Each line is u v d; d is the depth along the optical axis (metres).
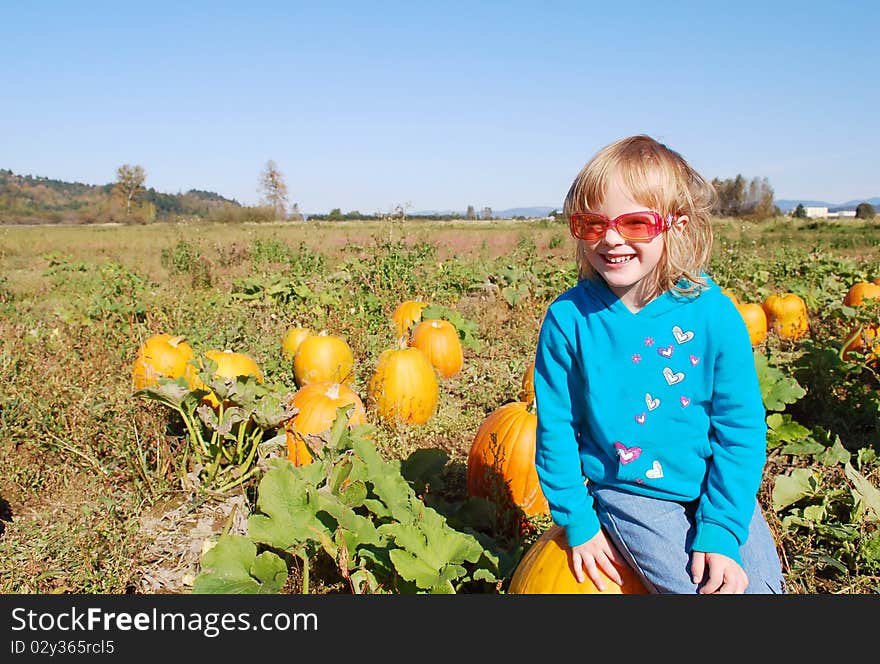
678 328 2.42
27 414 4.73
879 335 6.26
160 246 23.03
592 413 2.54
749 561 2.44
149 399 4.74
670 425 2.44
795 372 5.77
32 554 3.40
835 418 5.40
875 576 3.36
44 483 4.25
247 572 3.07
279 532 3.20
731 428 2.39
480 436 4.07
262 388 4.50
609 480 2.57
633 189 2.31
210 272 13.76
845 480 4.27
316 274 12.55
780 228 36.62
